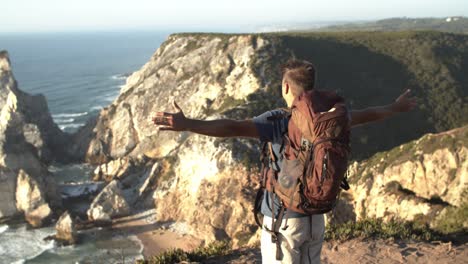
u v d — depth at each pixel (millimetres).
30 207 65562
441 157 37406
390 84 95812
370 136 76188
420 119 84312
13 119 83875
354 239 11094
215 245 11219
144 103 100625
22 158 69750
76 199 73375
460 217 18078
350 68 98312
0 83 96875
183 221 64438
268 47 97875
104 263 51906
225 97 92250
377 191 40500
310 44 103438
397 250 10164
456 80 98562
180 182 67938
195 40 111625
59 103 157250
